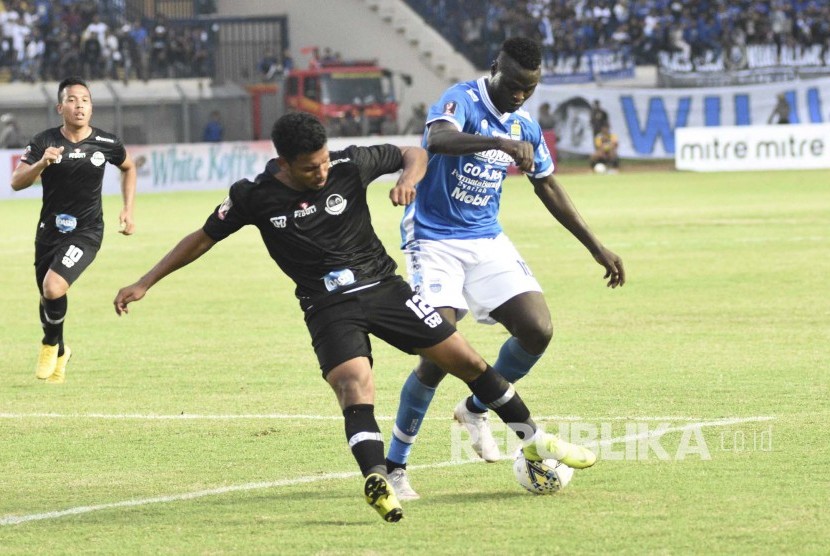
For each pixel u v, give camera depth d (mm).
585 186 81688
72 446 18156
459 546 12844
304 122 13297
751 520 13508
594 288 35406
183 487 15656
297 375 23688
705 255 42688
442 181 17234
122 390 22516
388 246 50156
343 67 105750
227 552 12844
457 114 16516
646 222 55625
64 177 23359
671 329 27766
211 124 100812
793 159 91938
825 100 99812
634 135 100562
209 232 14125
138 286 14164
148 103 103062
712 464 16094
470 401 16281
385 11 118688
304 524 13852
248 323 30641
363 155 14297
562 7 111562
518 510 14211
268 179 13938
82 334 29359
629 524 13477
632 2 111188
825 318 28781
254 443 18109
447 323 14195
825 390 20672
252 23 117188
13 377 24234
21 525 14039
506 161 17203
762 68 100000
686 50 104188
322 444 17984
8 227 62688
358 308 14000
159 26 110562
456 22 118625
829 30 101438
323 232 13969
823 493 14523
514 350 16984
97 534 13625
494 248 17281
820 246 44438
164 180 90000
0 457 17500
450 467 16469
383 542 13055
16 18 104875
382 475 13094
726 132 93750
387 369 24031
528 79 16547
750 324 28188
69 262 23125
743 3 107188
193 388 22562
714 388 21078
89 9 108125
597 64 102938
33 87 103500
